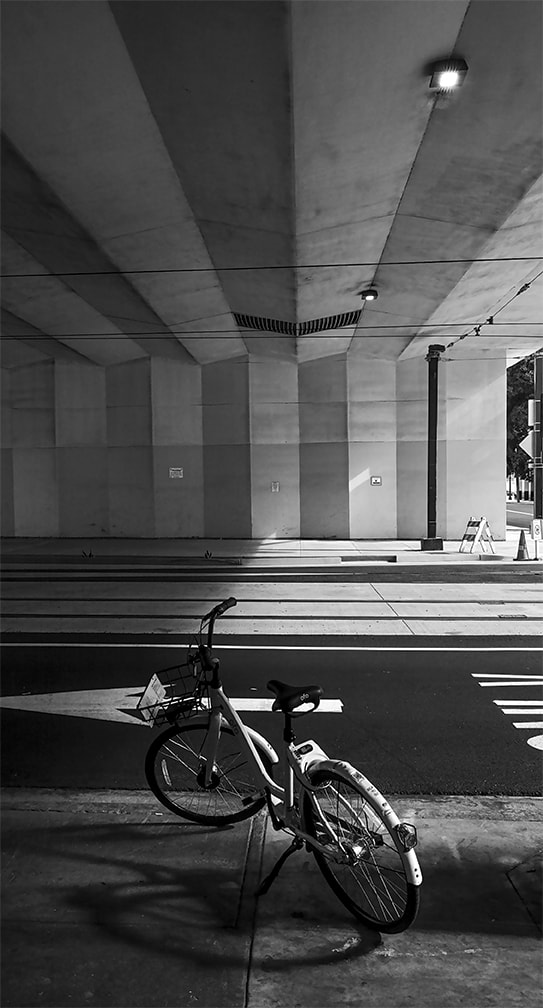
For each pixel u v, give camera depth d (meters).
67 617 9.62
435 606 10.41
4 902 3.03
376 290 15.49
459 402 20.48
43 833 3.68
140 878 3.22
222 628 8.86
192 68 7.26
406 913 2.71
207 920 2.91
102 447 21.84
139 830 3.71
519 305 16.38
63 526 22.12
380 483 20.73
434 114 8.53
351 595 11.45
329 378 20.72
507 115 8.49
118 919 2.91
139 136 8.76
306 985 2.53
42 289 14.80
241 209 10.76
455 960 2.65
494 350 20.39
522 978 2.55
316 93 7.58
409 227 12.09
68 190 10.09
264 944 2.75
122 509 21.72
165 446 21.33
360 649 7.75
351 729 5.37
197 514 21.38
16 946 2.74
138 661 7.30
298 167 9.16
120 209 10.83
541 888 3.11
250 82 7.45
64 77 7.47
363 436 20.72
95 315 16.78
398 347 19.69
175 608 10.30
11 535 22.52
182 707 3.87
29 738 5.20
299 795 3.22
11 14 6.50
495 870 3.26
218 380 21.11
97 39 6.86
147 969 2.61
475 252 12.95
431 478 18.08
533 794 4.25
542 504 19.47
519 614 9.75
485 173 9.97
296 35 6.60
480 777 4.50
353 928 2.85
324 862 3.10
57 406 22.02
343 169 9.45
